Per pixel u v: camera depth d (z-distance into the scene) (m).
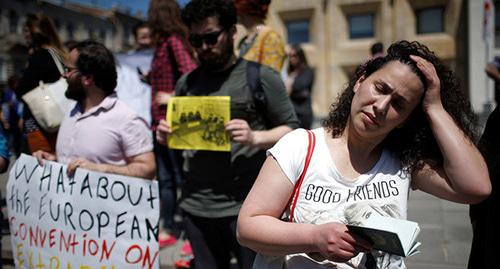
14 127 10.10
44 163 2.73
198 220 2.47
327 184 1.53
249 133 2.29
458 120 1.63
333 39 19.48
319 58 19.69
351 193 1.52
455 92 1.63
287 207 1.56
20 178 2.84
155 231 2.52
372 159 1.60
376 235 1.27
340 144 1.60
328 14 19.44
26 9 34.50
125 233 2.55
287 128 2.43
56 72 3.27
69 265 2.63
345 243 1.31
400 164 1.62
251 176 2.41
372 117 1.46
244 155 2.40
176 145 2.47
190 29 2.43
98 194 2.57
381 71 1.50
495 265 1.75
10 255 4.18
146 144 2.70
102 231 2.57
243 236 1.46
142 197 2.53
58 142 2.75
